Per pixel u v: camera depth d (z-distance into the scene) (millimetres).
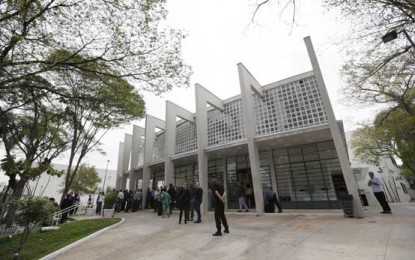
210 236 5996
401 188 26203
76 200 16578
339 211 9750
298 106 12078
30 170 3896
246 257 4039
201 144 14125
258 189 10562
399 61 8594
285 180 12727
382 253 3607
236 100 15242
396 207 12141
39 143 11844
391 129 12531
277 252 4176
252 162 11078
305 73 12297
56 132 11836
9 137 10227
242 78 12258
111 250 5559
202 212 12289
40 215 5859
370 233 5070
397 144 16516
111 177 39875
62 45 5148
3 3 4117
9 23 4457
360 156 21172
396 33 6598
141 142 25812
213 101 15609
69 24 4887
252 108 12812
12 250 6320
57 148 13438
